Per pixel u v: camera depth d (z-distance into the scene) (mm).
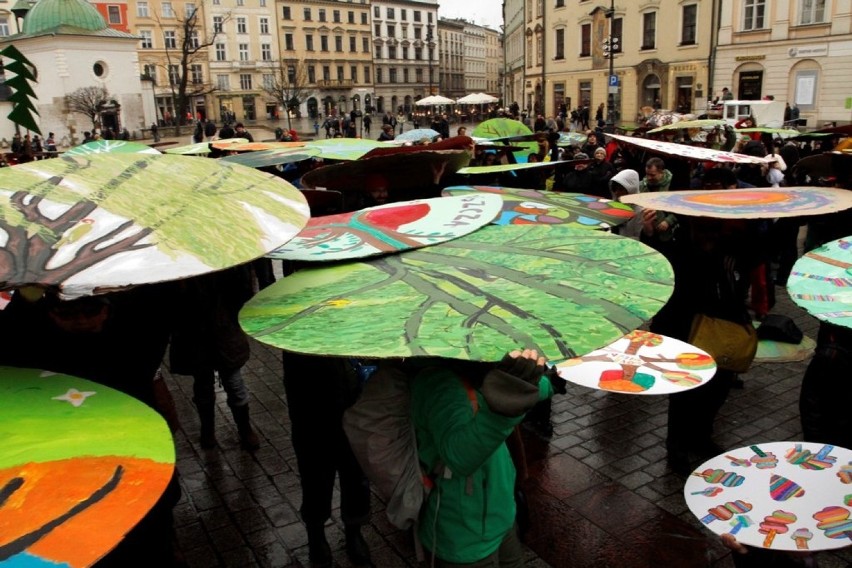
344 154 6980
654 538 3602
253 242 2117
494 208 3209
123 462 1583
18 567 1304
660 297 2055
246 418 4715
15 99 4531
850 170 6465
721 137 13242
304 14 82625
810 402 3033
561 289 2119
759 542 2176
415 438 2217
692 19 39281
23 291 1952
